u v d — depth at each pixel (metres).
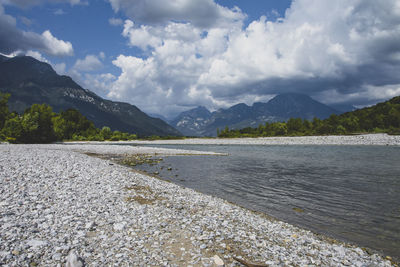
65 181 13.13
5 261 5.02
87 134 110.94
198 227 8.29
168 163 30.66
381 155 37.78
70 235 6.68
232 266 5.92
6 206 8.33
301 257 6.81
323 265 6.43
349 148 52.78
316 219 10.78
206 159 35.31
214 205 11.95
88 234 6.93
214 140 102.00
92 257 5.69
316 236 8.88
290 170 24.84
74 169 17.41
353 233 9.22
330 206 12.73
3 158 18.64
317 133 100.06
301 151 47.88
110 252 5.96
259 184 18.33
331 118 116.19
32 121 67.25
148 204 10.64
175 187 15.81
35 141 69.56
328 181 19.12
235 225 9.12
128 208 9.67
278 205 12.97
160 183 16.44
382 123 99.50
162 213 9.50
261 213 11.59
